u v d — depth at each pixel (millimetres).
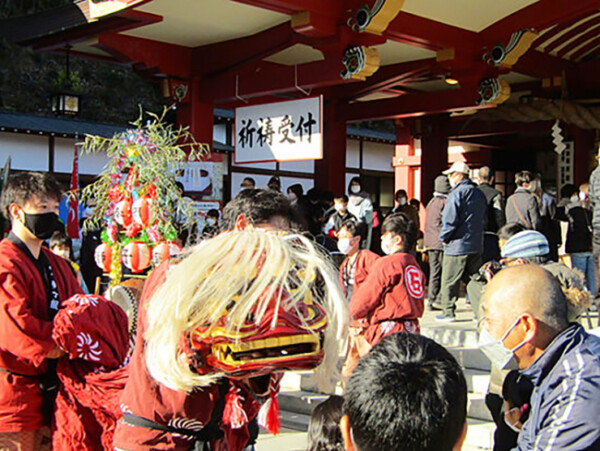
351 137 16594
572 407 2006
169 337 1685
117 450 1924
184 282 1696
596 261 5777
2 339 2748
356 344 4352
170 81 8820
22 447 2863
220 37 8438
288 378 5805
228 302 1670
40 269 3002
